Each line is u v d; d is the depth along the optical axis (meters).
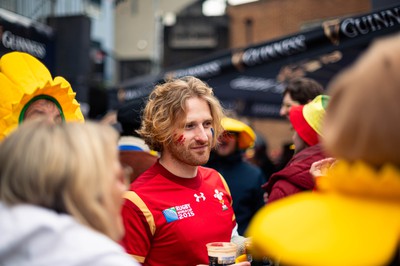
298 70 5.15
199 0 19.56
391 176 0.78
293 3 17.11
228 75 3.85
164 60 19.08
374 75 0.81
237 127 3.29
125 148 2.66
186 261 1.96
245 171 3.43
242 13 18.50
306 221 0.86
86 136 1.15
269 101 7.29
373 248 0.79
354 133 0.82
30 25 5.65
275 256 0.88
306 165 2.10
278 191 2.11
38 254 1.01
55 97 2.06
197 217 2.02
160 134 2.04
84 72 6.91
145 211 1.95
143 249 1.94
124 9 17.03
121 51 17.02
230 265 1.75
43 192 1.08
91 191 1.10
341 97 0.87
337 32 3.26
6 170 1.11
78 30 6.93
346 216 0.83
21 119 1.93
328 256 0.80
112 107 4.82
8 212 1.07
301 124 2.35
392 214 0.81
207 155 2.06
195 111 2.03
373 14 3.12
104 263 1.03
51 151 1.10
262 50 3.63
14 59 1.97
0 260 1.02
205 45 18.89
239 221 3.33
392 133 0.78
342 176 0.84
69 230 1.05
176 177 2.06
